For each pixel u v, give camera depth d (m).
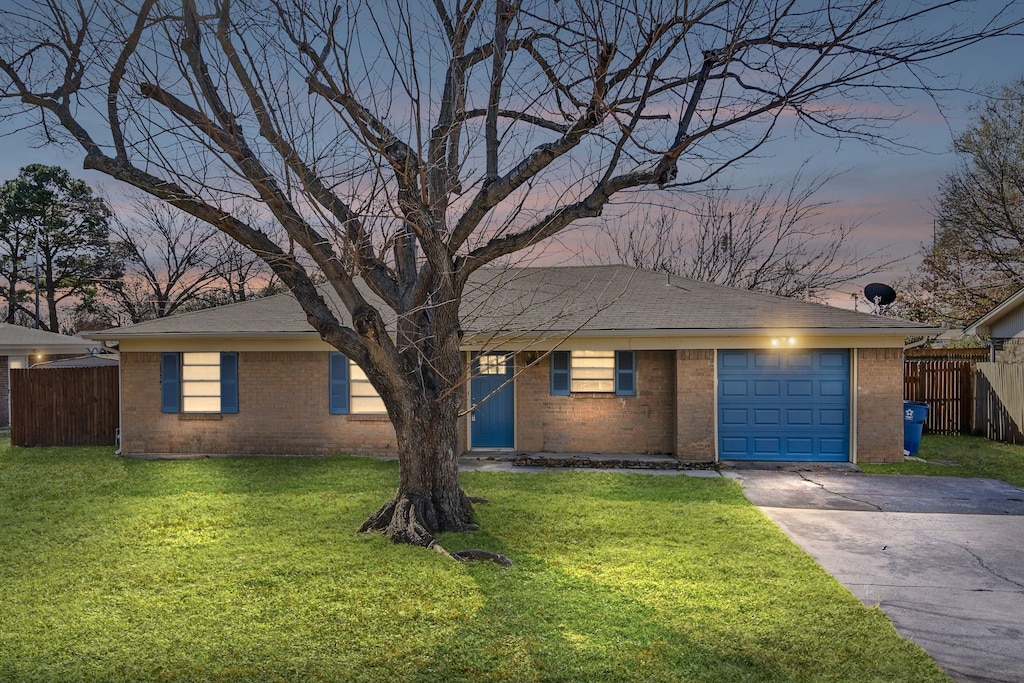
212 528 9.30
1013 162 27.88
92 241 35.94
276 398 15.53
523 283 17.64
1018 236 28.17
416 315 9.35
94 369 17.83
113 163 7.80
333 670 5.27
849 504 10.88
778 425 14.84
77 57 8.12
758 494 11.59
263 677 5.17
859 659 5.44
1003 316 20.14
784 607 6.48
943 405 19.02
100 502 11.02
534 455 15.11
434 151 8.20
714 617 6.23
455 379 9.27
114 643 5.72
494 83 8.40
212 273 33.88
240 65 6.95
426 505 9.07
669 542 8.63
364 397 15.47
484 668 5.30
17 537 9.00
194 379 15.91
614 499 11.01
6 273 35.88
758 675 5.20
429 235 8.16
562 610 6.36
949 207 29.72
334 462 14.45
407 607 6.43
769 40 6.54
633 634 5.86
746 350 14.91
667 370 15.27
